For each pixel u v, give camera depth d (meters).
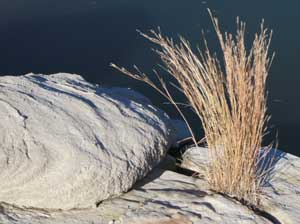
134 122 3.66
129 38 7.17
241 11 7.60
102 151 3.39
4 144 3.29
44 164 3.28
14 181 3.25
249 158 3.36
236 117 3.29
